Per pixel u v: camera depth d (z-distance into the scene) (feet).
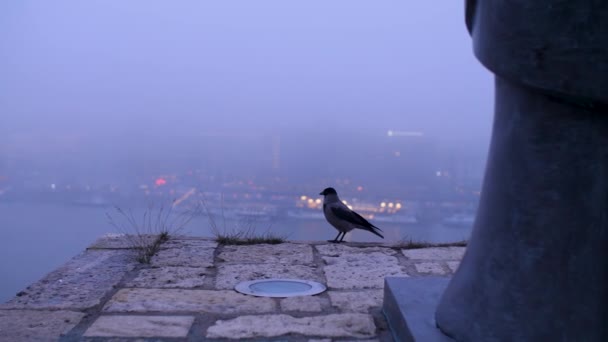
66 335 11.61
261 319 12.76
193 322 12.51
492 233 9.05
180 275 16.48
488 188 9.39
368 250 20.31
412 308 11.11
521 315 8.41
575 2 7.29
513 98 8.72
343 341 11.52
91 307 13.43
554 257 8.16
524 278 8.44
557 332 8.08
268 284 15.67
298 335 11.81
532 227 8.38
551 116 8.16
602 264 7.88
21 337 11.44
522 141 8.54
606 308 7.86
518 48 7.91
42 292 14.55
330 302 14.14
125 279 15.98
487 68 8.67
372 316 13.02
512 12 7.95
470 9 9.44
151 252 19.04
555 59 7.50
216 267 17.65
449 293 10.12
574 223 8.01
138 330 11.95
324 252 19.92
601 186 7.84
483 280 9.11
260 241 21.40
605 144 7.79
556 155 8.14
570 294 8.03
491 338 8.71
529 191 8.43
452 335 9.52
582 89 7.35
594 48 7.19
